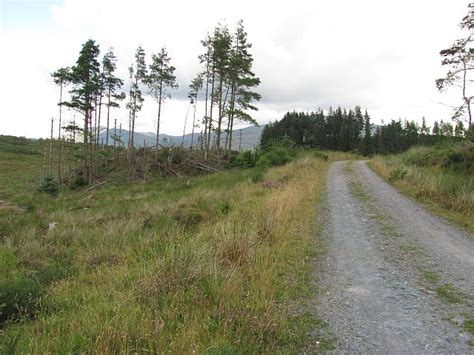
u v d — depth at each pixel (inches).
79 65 1184.2
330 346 151.4
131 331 145.7
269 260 253.8
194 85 1534.2
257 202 468.8
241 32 1246.3
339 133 3344.0
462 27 926.4
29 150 2506.2
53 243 388.2
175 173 1311.5
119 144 1674.5
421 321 173.8
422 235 343.9
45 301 198.5
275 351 145.7
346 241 325.1
